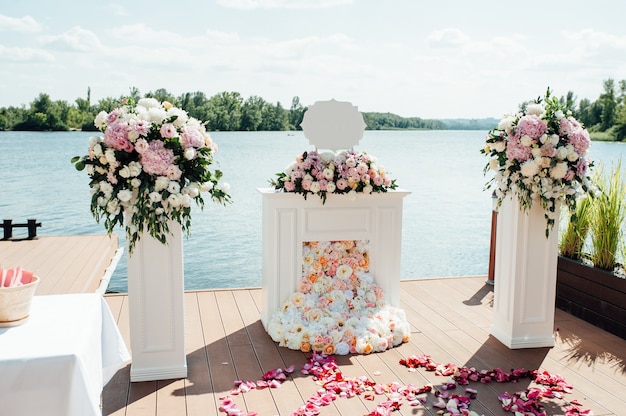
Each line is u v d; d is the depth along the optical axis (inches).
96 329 106.0
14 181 761.6
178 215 135.0
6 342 91.2
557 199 158.9
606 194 188.9
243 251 422.3
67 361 86.7
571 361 158.1
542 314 167.5
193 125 139.1
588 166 159.5
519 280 164.7
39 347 89.2
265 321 179.8
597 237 188.1
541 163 152.5
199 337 173.8
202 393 138.3
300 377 146.8
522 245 163.3
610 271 183.6
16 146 1087.0
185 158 135.9
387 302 180.2
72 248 303.4
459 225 538.9
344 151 175.6
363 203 175.5
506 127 159.0
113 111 133.8
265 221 176.1
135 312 143.2
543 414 126.7
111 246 309.7
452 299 212.4
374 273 179.5
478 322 188.5
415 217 576.1
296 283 175.8
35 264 266.5
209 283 341.1
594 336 177.3
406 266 398.3
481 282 234.4
